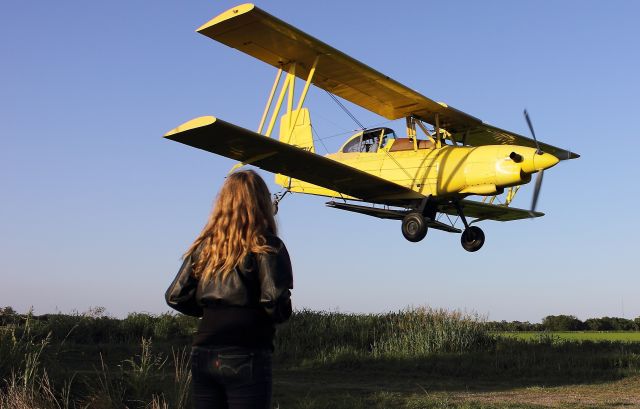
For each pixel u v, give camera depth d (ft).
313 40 37.06
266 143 36.91
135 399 16.43
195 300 7.90
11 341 17.85
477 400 21.57
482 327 38.50
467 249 45.60
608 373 29.17
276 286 7.36
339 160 48.14
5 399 14.79
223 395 7.62
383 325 38.93
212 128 34.19
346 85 42.80
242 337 7.41
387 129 46.93
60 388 16.76
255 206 7.79
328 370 30.32
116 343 35.65
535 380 27.48
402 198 44.65
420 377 28.25
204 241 7.84
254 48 38.32
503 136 50.78
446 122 47.19
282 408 19.02
